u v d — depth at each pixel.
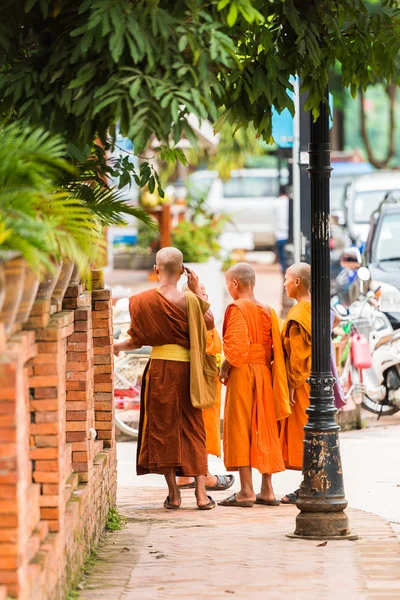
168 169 52.16
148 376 19.42
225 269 59.31
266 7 14.30
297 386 19.70
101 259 17.75
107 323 17.88
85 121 12.67
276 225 78.62
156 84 12.16
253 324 19.67
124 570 14.49
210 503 19.59
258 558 15.38
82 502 14.11
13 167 11.26
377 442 27.52
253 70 14.49
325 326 17.08
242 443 19.70
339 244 47.44
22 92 13.34
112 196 16.30
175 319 19.03
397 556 15.52
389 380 29.95
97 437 18.12
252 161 92.56
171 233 53.19
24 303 11.21
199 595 13.29
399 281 33.91
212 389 19.17
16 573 9.91
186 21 12.61
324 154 16.95
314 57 14.72
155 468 19.30
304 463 17.00
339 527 16.80
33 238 10.51
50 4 13.44
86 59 12.70
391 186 47.56
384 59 16.53
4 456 9.91
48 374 11.99
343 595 13.34
